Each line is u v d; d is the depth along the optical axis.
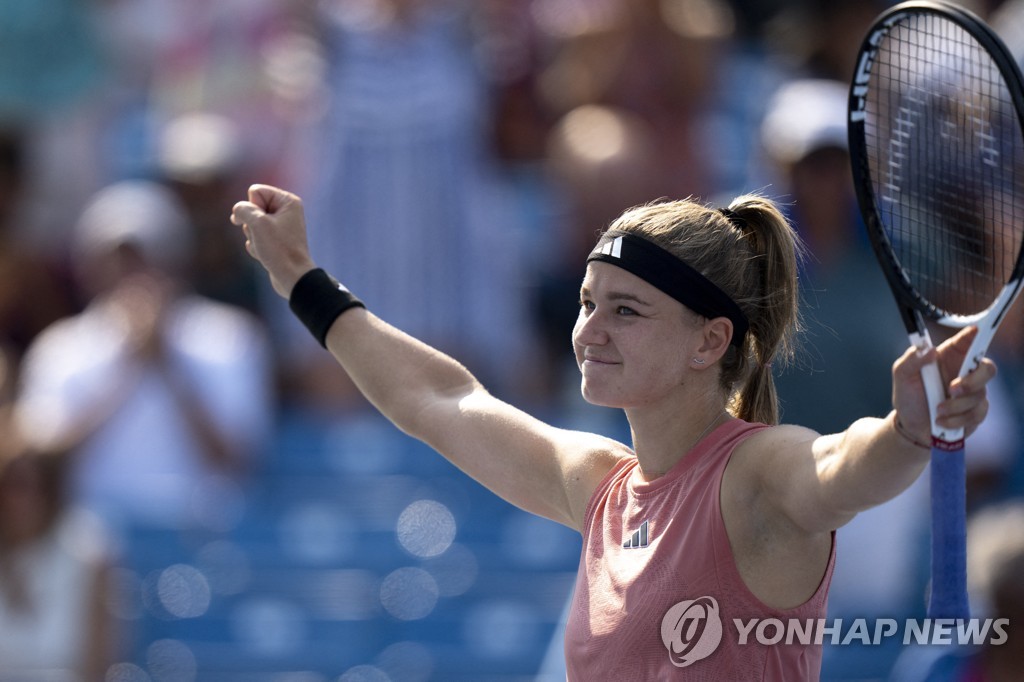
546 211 27.12
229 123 26.62
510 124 27.19
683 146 25.28
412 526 23.66
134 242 23.08
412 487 24.19
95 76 28.39
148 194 24.38
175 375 22.91
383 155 24.69
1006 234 11.02
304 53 25.62
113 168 28.52
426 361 10.65
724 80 27.58
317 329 10.88
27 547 19.92
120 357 22.81
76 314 27.11
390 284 24.62
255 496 23.61
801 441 8.38
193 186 24.91
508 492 10.16
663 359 8.83
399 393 10.59
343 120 24.73
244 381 23.45
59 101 27.88
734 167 27.80
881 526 19.77
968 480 20.89
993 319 7.99
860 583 19.84
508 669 22.08
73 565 20.08
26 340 26.56
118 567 21.34
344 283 24.66
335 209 24.67
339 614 22.77
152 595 22.61
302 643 22.50
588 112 25.50
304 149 25.98
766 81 27.62
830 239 20.25
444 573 23.20
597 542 9.25
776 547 8.49
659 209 9.09
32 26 27.53
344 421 25.22
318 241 24.81
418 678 21.97
